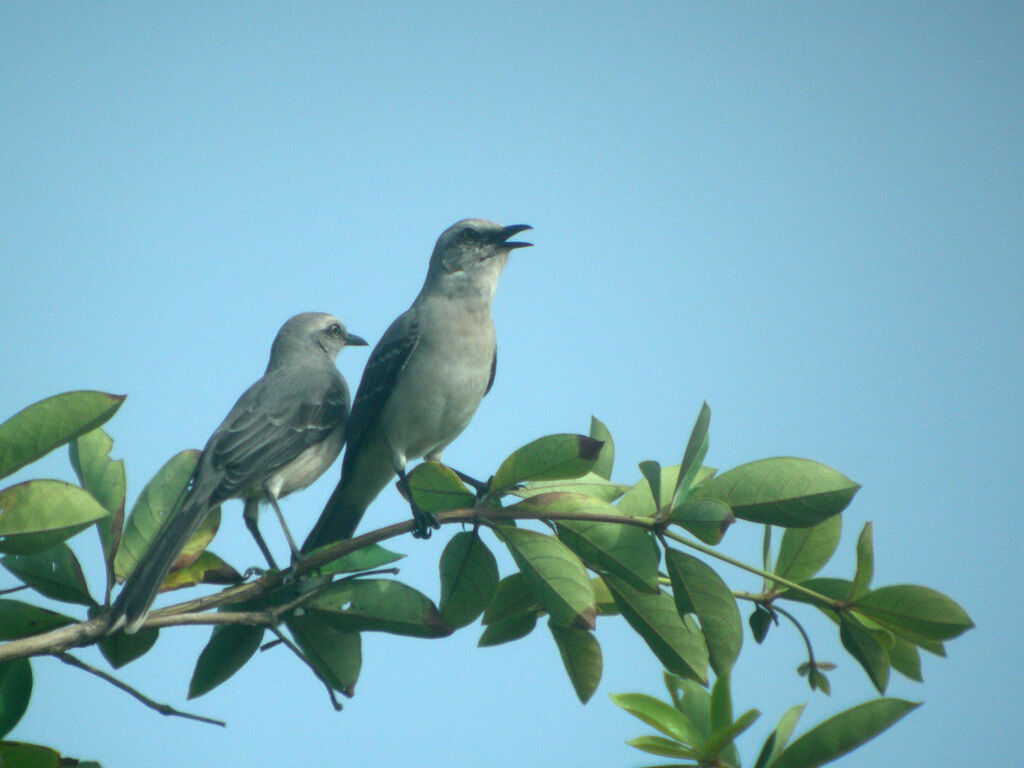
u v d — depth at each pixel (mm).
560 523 7828
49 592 7824
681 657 7559
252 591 8070
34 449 6723
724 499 7598
